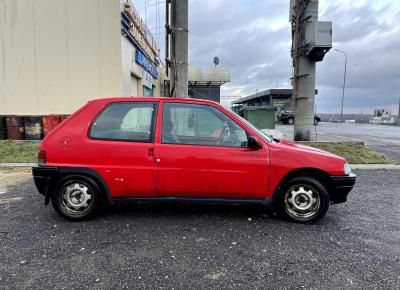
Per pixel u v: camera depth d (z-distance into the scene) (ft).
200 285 8.61
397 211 15.23
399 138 54.70
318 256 10.41
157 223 13.29
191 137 13.42
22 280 8.77
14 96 39.81
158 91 81.97
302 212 13.43
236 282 8.79
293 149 13.37
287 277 9.07
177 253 10.52
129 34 42.24
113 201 13.44
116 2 38.01
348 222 13.66
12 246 10.95
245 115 35.12
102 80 39.06
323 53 32.68
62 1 38.19
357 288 8.52
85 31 38.58
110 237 11.78
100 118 13.51
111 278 8.92
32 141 35.06
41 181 13.19
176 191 13.19
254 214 14.56
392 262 10.03
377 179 22.29
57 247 10.89
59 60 39.04
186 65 29.19
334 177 13.17
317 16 32.81
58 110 39.70
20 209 15.01
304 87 34.14
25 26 38.81
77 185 13.38
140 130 13.39
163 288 8.45
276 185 13.16
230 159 12.98
